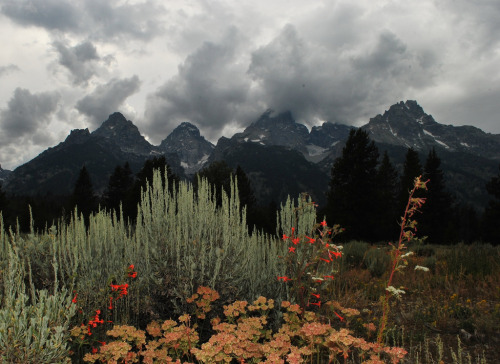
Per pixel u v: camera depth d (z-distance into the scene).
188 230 4.13
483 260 6.61
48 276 3.45
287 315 3.28
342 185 24.47
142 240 4.03
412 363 3.02
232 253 4.06
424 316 4.14
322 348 3.09
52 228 3.60
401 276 6.18
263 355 2.62
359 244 10.77
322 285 3.91
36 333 2.22
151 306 3.60
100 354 2.54
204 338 3.46
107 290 3.28
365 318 4.35
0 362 2.12
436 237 25.06
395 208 28.22
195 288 3.59
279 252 4.20
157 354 2.52
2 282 2.85
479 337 3.50
